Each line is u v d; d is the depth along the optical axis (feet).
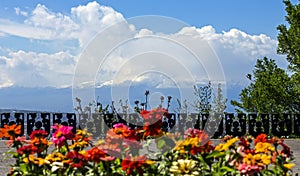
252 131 40.70
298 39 53.47
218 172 10.69
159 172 10.77
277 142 11.80
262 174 11.08
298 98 53.52
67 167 10.77
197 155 11.47
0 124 34.78
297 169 22.13
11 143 12.09
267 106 55.72
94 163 10.79
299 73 52.75
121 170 11.04
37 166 11.09
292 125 42.29
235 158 10.90
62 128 11.77
